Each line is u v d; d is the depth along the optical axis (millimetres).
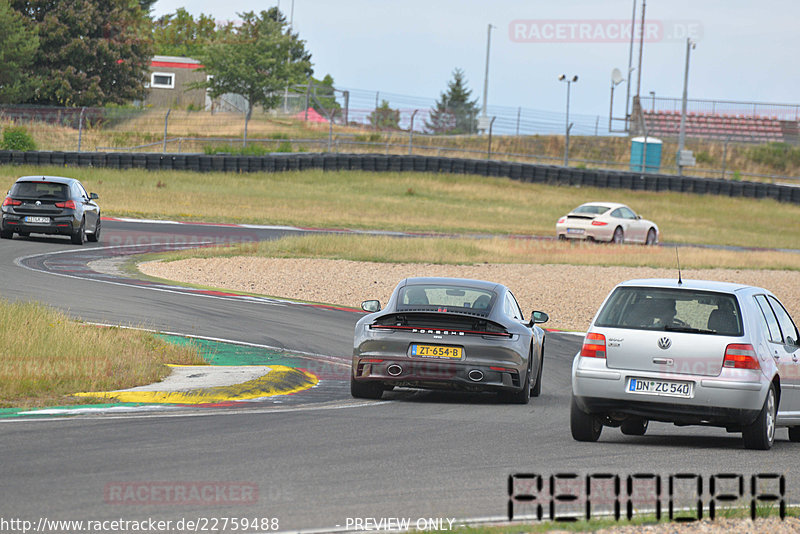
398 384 44625
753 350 34906
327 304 82438
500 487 26812
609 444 35562
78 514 22656
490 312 45250
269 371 48531
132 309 69688
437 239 128250
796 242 190375
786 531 22547
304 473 27844
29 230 108062
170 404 40500
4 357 44781
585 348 36031
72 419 35438
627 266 120312
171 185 195875
